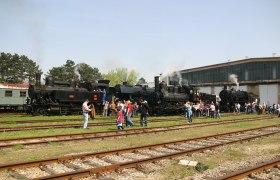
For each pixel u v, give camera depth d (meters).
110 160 11.16
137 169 9.95
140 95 40.06
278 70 65.00
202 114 39.12
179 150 13.50
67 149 13.45
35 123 23.98
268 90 66.19
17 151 12.87
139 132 18.77
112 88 40.62
